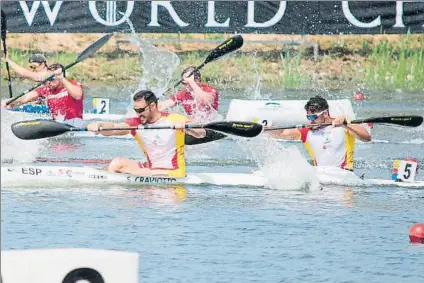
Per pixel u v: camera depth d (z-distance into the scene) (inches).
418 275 1058.1
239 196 1513.3
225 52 1990.7
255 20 3319.4
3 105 2127.2
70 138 2266.2
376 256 1143.0
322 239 1226.0
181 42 3408.0
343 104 2170.3
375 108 2908.5
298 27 3319.4
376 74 3464.6
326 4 3292.3
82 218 1325.0
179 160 1604.3
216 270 1064.8
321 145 1640.0
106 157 1956.2
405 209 1427.2
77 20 3358.8
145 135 1588.3
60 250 805.9
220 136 1628.9
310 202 1473.9
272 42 3422.7
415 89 3420.3
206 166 1844.2
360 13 3289.9
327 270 1072.8
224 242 1199.6
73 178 1596.9
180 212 1380.4
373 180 1641.2
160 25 3353.8
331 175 1636.3
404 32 3275.1
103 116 2427.4
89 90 3346.5
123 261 792.9
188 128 1557.6
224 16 3329.2
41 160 1850.4
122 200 1459.2
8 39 3422.7
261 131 1571.1
